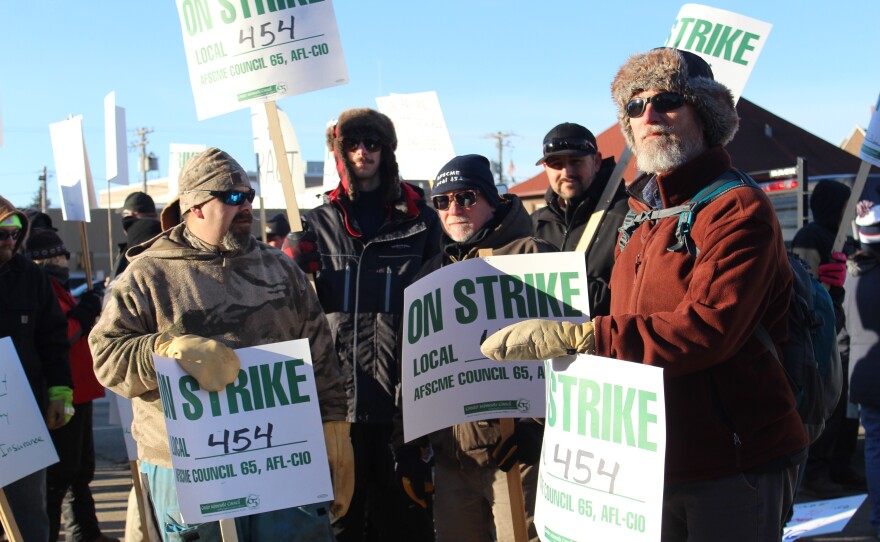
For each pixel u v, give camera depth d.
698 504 2.39
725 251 2.26
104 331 2.94
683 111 2.45
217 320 3.02
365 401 3.77
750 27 3.64
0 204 4.10
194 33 3.87
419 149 5.79
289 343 2.80
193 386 2.72
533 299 2.97
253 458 2.75
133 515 4.15
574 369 2.34
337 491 3.17
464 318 3.03
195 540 2.96
